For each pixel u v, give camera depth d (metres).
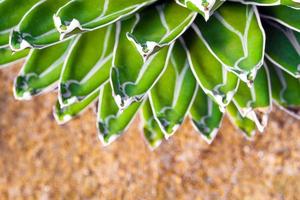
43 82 0.63
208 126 0.65
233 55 0.58
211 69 0.60
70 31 0.55
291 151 0.79
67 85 0.61
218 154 0.80
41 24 0.59
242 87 0.63
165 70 0.63
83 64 0.62
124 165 0.81
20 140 0.84
